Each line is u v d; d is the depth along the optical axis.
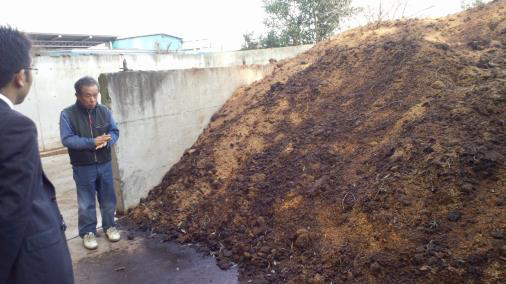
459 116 3.43
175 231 4.15
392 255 2.73
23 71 1.67
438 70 4.18
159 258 3.65
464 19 5.53
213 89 6.09
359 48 5.57
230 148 5.09
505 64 4.00
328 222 3.32
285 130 4.93
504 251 2.34
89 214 3.87
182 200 4.65
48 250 1.60
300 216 3.55
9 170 1.43
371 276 2.69
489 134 3.14
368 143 3.88
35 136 1.55
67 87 10.05
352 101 4.68
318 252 3.10
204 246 3.81
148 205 4.78
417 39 4.91
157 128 5.08
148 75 4.88
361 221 3.11
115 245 3.97
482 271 2.33
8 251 1.45
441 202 2.88
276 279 3.04
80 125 3.64
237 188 4.30
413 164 3.23
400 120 3.84
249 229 3.75
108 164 3.90
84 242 3.90
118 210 4.76
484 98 3.49
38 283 1.56
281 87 5.82
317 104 5.03
